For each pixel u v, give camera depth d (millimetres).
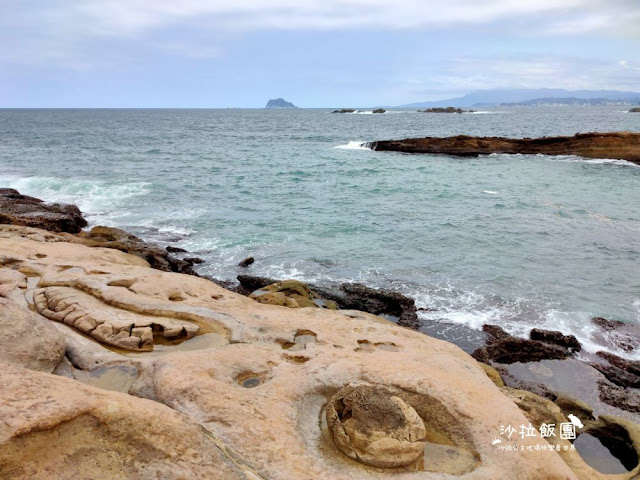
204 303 10047
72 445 3926
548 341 13180
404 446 5234
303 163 45188
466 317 14570
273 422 5559
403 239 21906
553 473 5398
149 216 25656
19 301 9234
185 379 6168
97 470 3904
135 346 7977
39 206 23672
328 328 9023
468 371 7590
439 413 6074
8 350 6184
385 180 36344
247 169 41219
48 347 6660
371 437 5234
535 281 17141
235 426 5371
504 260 19172
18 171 37406
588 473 6840
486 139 50844
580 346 12984
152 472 4035
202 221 24797
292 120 146500
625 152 43938
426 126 107750
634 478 7250
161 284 10641
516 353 12586
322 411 6129
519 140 49625
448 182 35500
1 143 58469
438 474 5145
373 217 25656
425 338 9406
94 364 7012
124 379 6711
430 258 19484
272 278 17328
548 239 21734
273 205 28281
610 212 26172
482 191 32219
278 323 9039
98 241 19000
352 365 6957
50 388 4242
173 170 40000
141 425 4281
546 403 8547
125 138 71375
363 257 19641
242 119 155250
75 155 47906
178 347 8164
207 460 4383
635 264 18641
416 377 6602
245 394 6059
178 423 4508
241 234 22688
